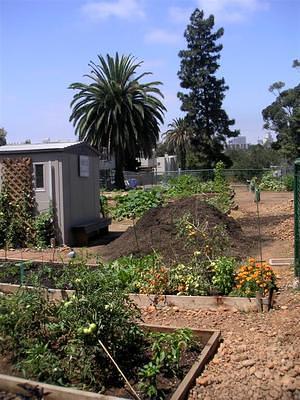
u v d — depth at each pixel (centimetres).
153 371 382
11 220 1151
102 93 4112
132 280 653
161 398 369
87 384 387
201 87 5834
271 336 482
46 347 417
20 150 1152
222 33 5872
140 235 979
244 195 2839
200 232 789
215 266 631
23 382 379
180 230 858
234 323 534
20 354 434
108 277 466
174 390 380
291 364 413
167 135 7775
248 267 618
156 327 493
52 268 786
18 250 1105
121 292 444
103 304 410
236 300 577
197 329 496
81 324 400
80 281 436
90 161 1312
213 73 5903
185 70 5912
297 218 676
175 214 1021
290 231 1146
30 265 825
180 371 410
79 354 393
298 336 471
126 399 346
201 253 703
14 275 772
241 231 1105
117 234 1381
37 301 457
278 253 908
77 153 1224
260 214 1645
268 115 6612
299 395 369
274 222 1345
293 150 6197
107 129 4106
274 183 3484
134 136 4141
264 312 561
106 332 405
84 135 4256
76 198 1216
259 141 10125
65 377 395
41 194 1147
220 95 5894
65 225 1149
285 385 382
